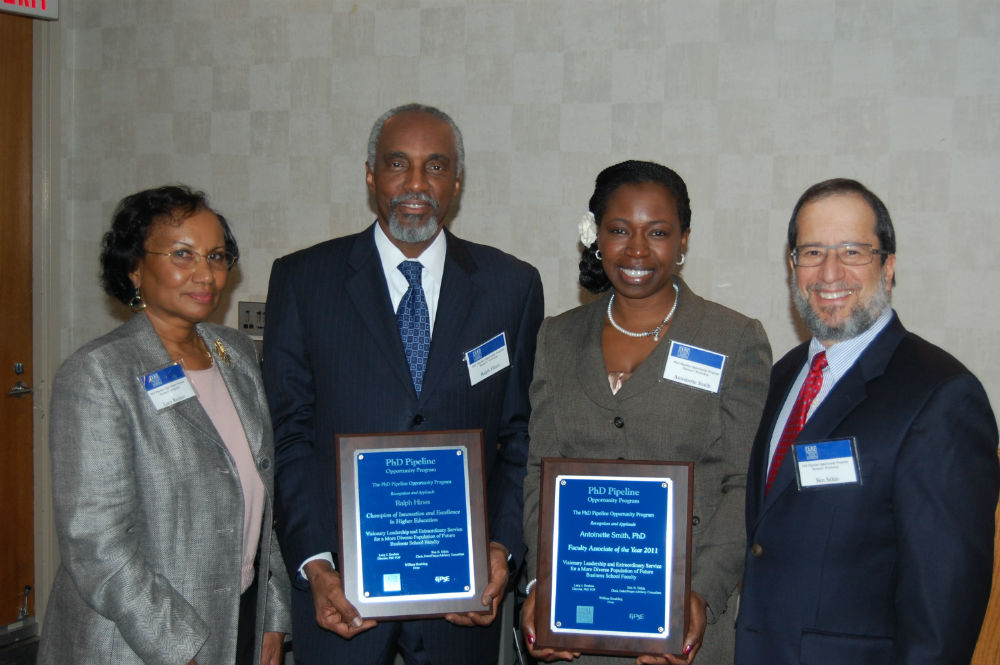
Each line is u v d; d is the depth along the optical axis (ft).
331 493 6.98
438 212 6.98
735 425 6.52
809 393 5.84
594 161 11.40
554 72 11.50
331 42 12.54
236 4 12.99
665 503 6.28
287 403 7.16
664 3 11.00
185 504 6.10
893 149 10.27
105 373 5.91
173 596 5.93
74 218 14.08
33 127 13.44
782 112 10.63
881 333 5.68
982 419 5.08
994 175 9.96
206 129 13.29
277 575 7.18
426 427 6.98
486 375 7.20
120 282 6.45
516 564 7.14
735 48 10.76
